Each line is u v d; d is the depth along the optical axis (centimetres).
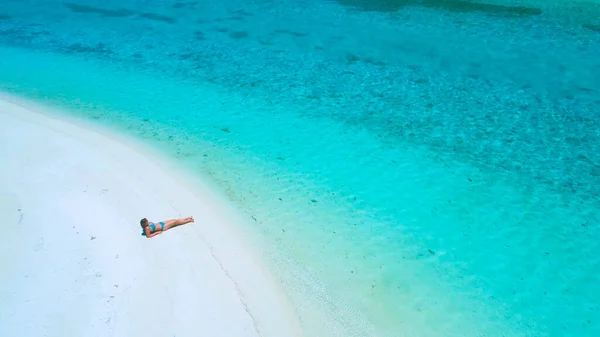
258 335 864
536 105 1788
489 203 1275
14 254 1011
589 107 1762
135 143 1512
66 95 1870
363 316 935
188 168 1388
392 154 1492
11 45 2466
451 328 924
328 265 1058
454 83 1980
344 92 1917
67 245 1038
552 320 950
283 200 1270
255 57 2289
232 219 1178
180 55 2322
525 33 2497
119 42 2511
